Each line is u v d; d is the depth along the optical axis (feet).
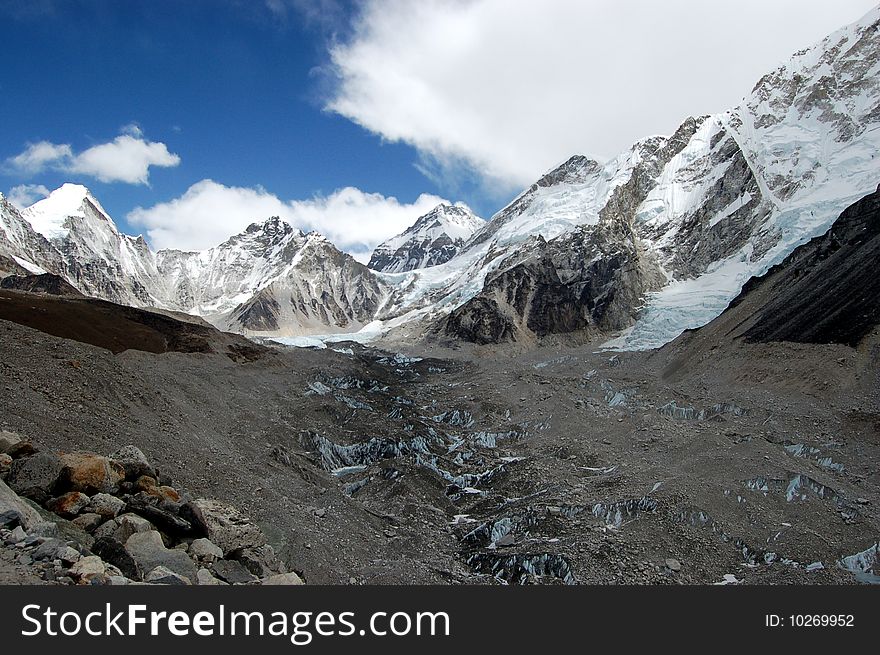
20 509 40.98
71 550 38.68
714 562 83.20
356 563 73.05
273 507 76.02
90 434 70.18
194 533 51.98
